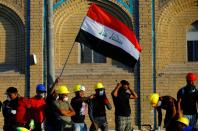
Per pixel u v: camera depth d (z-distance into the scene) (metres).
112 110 25.62
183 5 26.02
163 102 18.75
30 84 25.77
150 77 25.56
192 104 20.03
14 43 26.30
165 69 25.86
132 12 25.83
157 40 25.69
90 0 26.09
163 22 25.86
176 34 26.16
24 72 25.98
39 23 25.84
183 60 26.16
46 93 21.55
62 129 19.31
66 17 26.22
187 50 26.28
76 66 26.19
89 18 19.50
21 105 18.30
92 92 25.86
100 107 20.59
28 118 18.45
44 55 25.83
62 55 26.25
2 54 26.36
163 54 25.84
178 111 18.67
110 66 26.09
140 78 25.56
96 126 20.48
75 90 20.39
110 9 26.11
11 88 18.41
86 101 20.52
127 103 20.73
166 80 25.64
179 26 26.16
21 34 26.11
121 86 20.86
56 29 26.06
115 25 19.52
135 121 25.50
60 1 26.03
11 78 26.03
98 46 19.52
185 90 20.09
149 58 25.58
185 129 12.92
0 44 26.39
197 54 26.34
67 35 26.27
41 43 25.81
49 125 19.23
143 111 25.41
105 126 20.73
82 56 26.39
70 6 26.12
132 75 25.67
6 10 26.19
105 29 19.50
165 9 25.83
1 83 26.08
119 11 26.00
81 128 20.06
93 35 19.42
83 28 19.44
